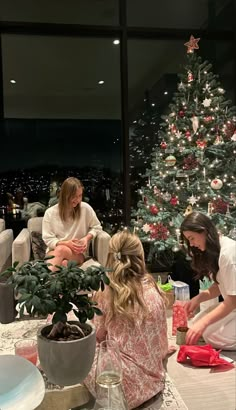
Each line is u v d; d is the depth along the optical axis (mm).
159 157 3768
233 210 3629
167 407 1720
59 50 4566
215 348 2307
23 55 4508
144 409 1702
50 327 1270
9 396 1207
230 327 2268
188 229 2264
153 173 3779
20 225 4477
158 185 3646
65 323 1236
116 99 4684
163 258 4121
